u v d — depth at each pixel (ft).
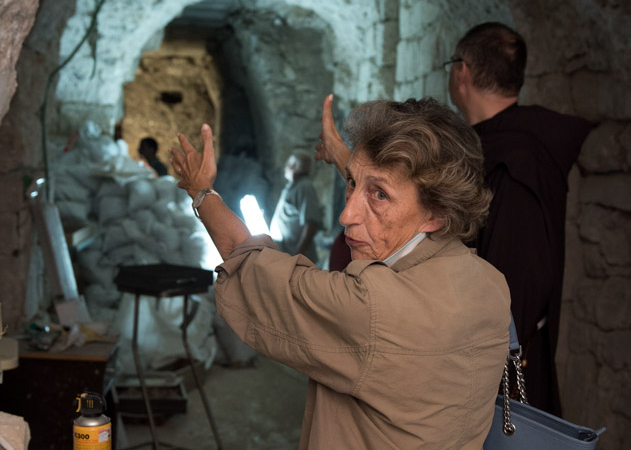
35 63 10.29
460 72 6.40
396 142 3.48
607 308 8.73
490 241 5.59
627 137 8.34
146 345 13.15
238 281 3.81
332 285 3.41
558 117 6.13
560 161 5.98
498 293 3.75
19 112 9.78
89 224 15.52
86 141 16.44
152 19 18.37
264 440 11.62
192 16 27.66
